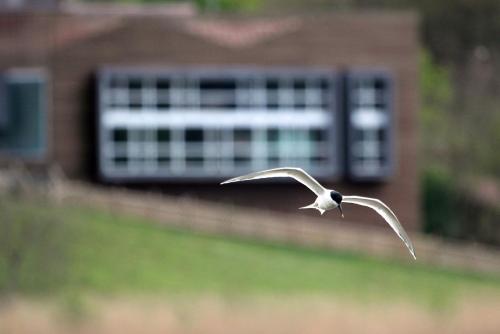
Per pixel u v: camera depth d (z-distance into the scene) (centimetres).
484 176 9688
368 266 6794
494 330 5462
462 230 9325
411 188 7800
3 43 7531
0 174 7038
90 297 5544
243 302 5478
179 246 6606
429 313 5481
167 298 5581
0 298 5522
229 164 7544
